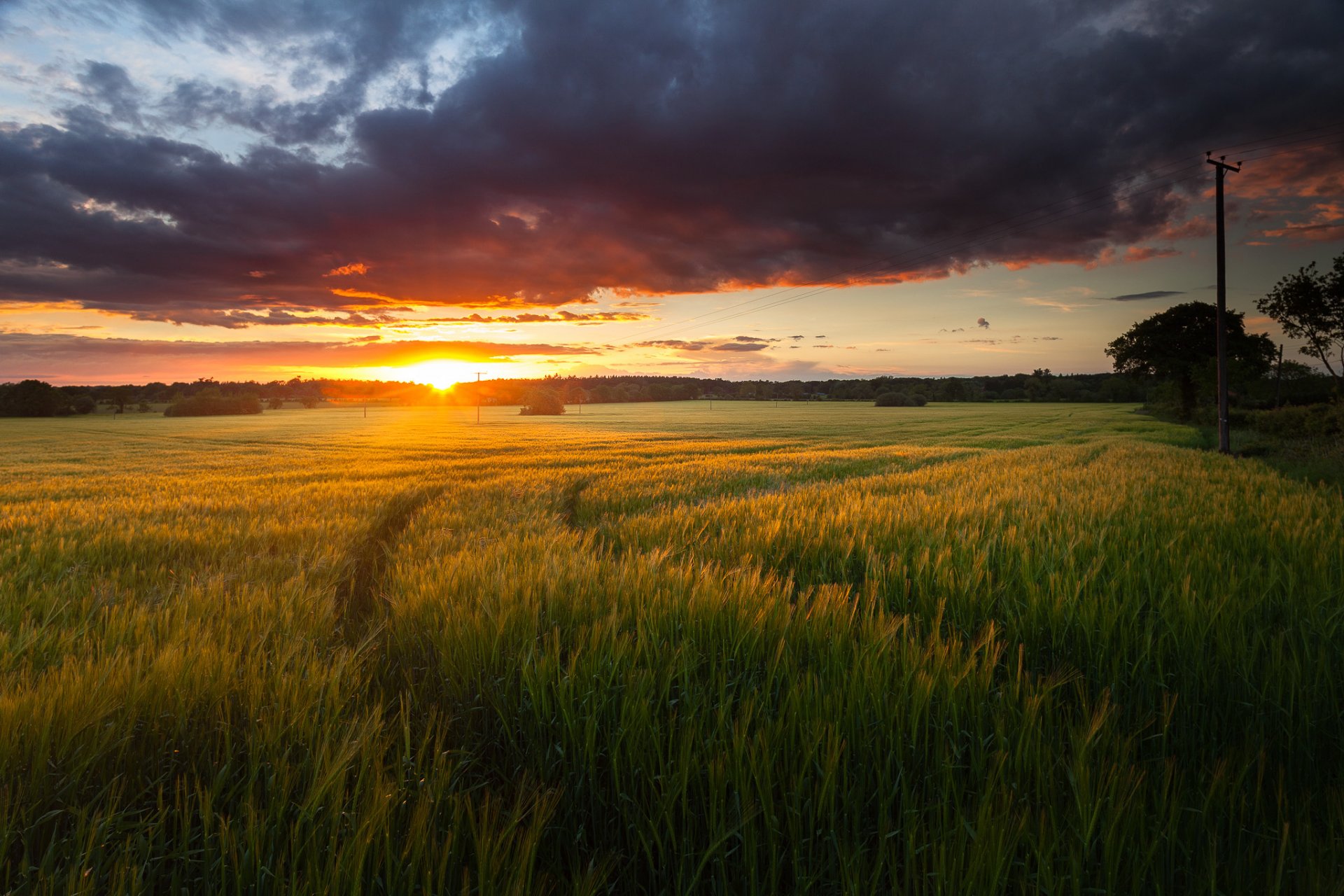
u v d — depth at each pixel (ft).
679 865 7.25
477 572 16.25
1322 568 14.64
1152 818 7.10
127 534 27.53
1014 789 7.14
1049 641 12.50
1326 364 117.91
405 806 7.53
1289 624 11.96
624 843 8.03
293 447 161.48
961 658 10.05
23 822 6.84
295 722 8.42
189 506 40.14
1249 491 30.40
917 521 23.31
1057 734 8.62
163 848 6.83
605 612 12.70
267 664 10.32
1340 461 57.06
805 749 7.77
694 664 10.05
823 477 65.36
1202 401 221.66
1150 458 65.10
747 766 7.73
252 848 6.39
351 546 27.27
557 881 7.38
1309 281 114.21
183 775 8.42
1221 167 87.51
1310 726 8.97
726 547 20.81
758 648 10.89
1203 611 11.91
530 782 8.57
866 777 8.16
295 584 17.46
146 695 8.80
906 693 8.67
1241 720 9.80
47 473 94.58
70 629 13.64
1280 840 6.79
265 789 7.66
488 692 10.31
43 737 7.48
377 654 12.63
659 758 8.01
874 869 6.47
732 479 58.95
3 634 12.28
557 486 52.75
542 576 14.56
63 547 24.26
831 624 11.61
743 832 6.95
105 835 6.79
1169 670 11.14
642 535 25.00
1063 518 23.54
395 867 6.49
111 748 8.07
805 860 7.22
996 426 207.00
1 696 8.23
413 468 88.94
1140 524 21.74
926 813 7.51
